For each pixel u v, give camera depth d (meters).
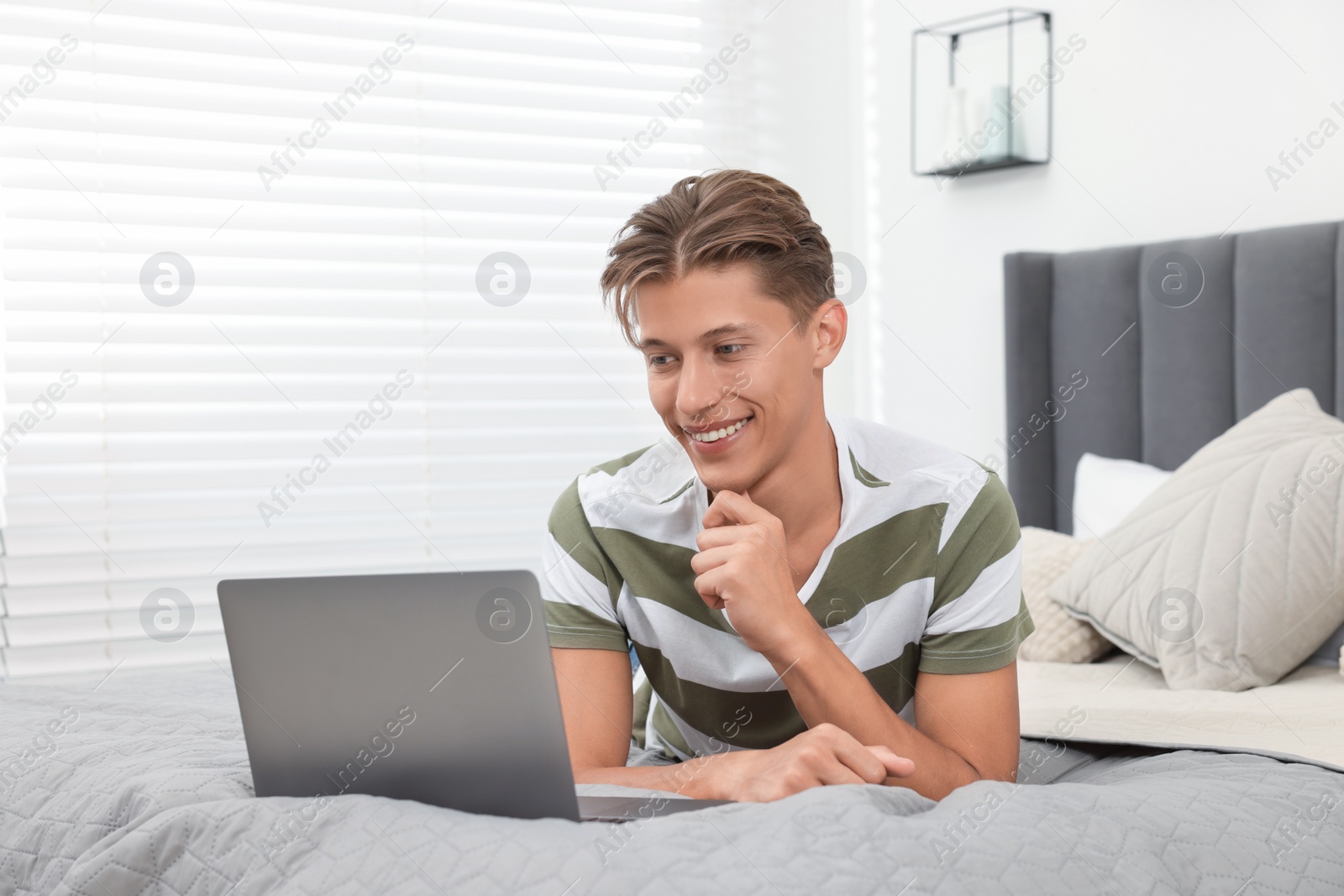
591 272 2.84
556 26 2.80
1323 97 1.95
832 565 1.09
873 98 2.98
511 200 2.77
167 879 0.76
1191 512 1.65
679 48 2.94
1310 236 1.92
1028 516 2.43
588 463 2.83
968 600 1.08
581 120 2.84
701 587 0.97
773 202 1.00
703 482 1.05
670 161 2.91
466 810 0.80
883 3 2.92
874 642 1.09
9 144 2.41
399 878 0.69
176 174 2.53
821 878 0.66
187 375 2.54
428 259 2.70
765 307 0.97
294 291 2.62
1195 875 0.77
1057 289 2.39
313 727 0.81
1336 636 1.55
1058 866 0.72
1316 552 1.51
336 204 2.62
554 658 1.14
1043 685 1.58
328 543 2.64
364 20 2.64
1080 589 1.75
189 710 1.29
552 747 0.76
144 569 2.49
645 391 2.87
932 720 1.07
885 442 1.17
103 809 0.87
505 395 2.75
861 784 0.79
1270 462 1.62
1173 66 2.20
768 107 3.02
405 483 2.68
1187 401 2.13
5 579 2.41
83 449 2.46
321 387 2.62
